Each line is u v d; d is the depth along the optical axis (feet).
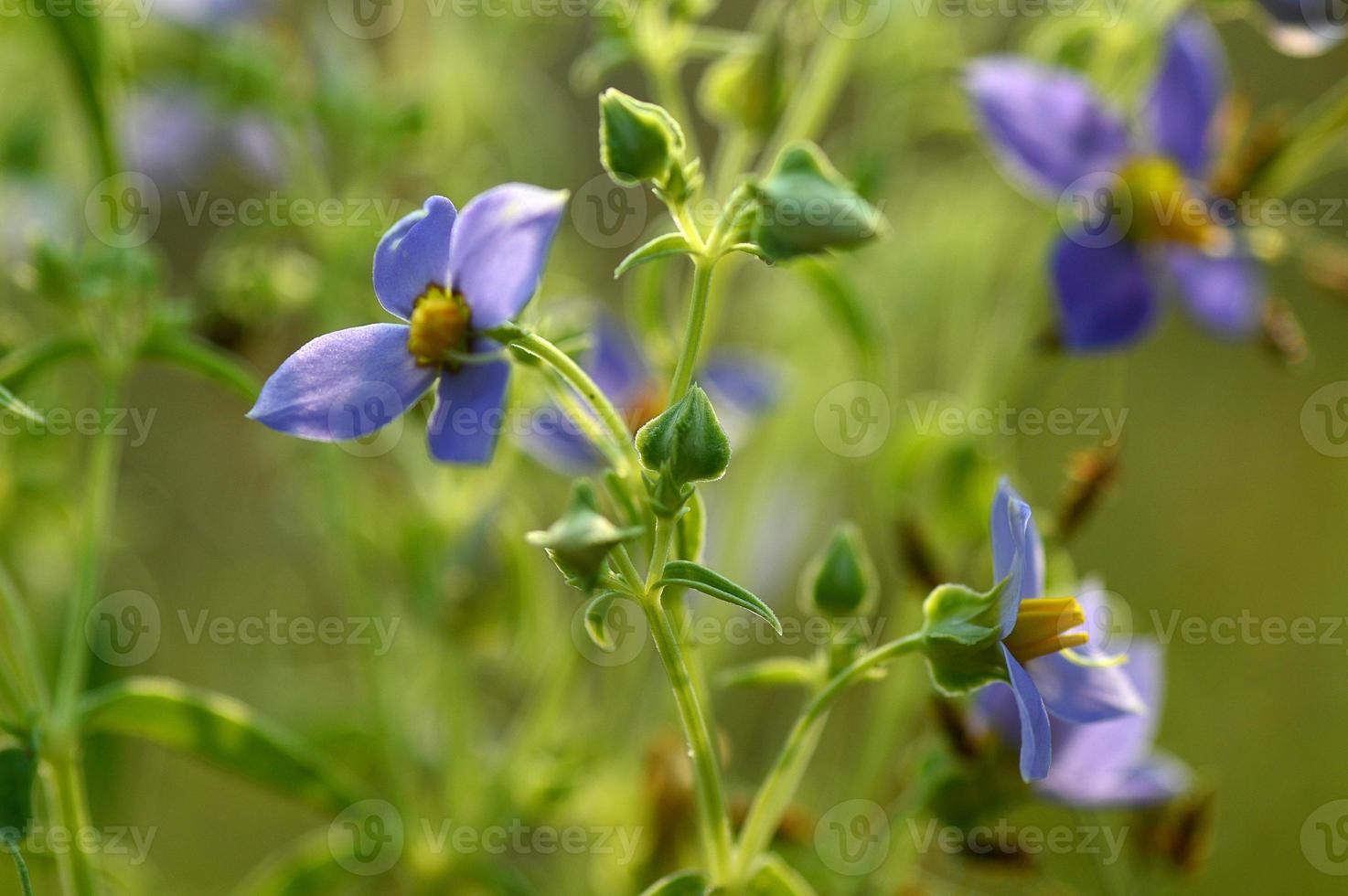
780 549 2.01
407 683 1.79
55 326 1.72
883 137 1.76
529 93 2.10
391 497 1.76
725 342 2.19
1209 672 2.64
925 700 1.52
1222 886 2.42
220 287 1.67
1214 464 2.93
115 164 1.56
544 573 1.76
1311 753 2.57
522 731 1.70
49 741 1.47
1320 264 1.68
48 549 1.74
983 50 1.98
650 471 1.34
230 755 1.52
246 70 1.69
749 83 1.57
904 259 2.05
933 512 1.68
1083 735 1.51
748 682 1.43
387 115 1.69
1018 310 1.73
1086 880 1.92
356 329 1.36
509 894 1.64
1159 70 1.64
